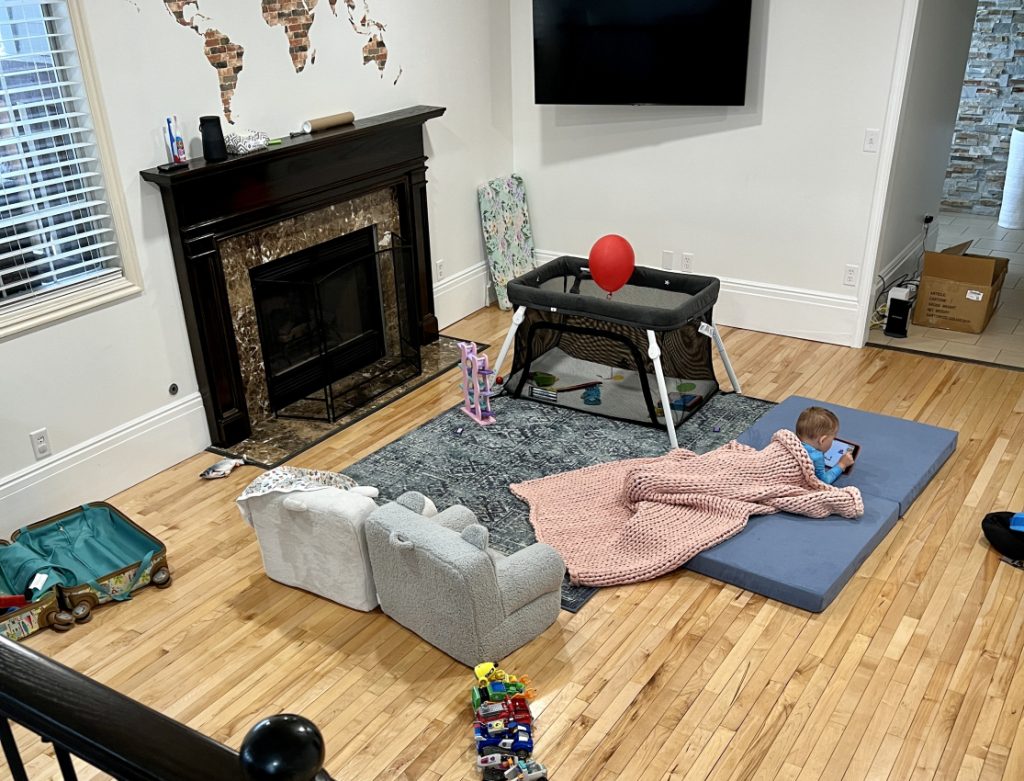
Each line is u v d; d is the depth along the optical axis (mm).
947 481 3916
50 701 827
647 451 4230
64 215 3697
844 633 3057
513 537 3627
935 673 2863
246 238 4332
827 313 5324
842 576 3234
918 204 5848
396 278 5176
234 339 4359
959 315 5375
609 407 4562
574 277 4984
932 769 2514
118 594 3355
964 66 5988
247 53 4180
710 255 5641
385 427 4590
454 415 4656
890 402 4617
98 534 3699
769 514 3580
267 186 4250
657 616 3178
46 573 3299
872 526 3477
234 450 4414
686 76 5141
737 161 5320
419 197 5234
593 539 3572
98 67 3598
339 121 4574
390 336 5367
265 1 4203
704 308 4359
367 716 2781
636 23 5152
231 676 2975
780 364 5125
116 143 3727
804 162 5102
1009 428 4328
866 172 4918
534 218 6266
